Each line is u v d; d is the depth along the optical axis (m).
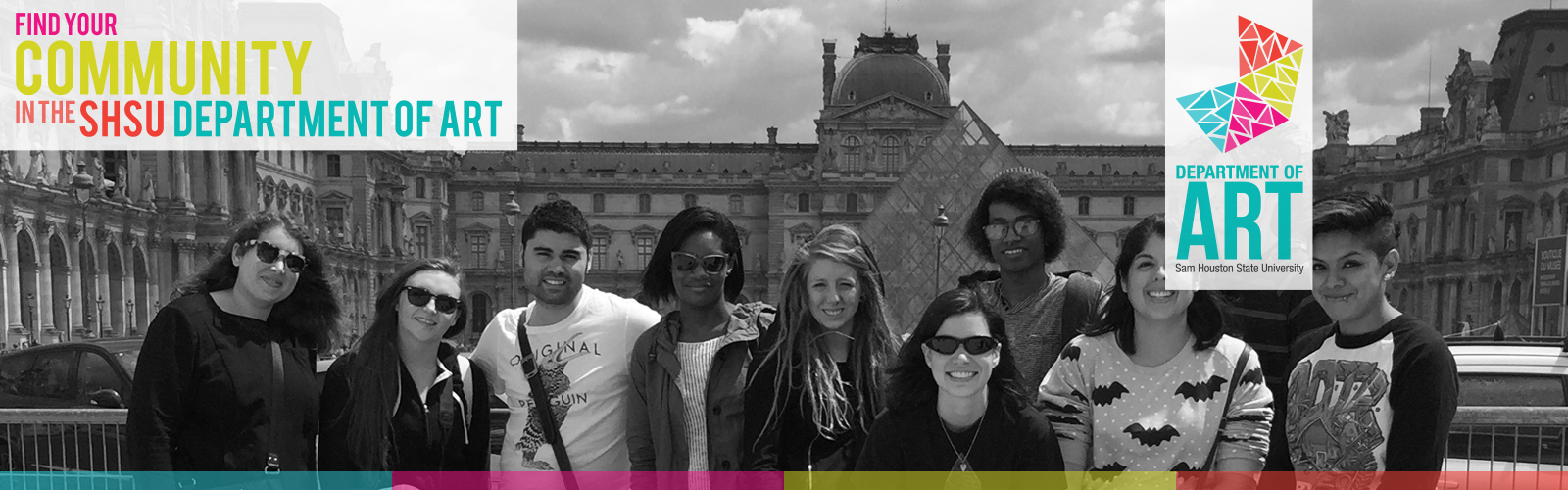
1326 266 5.29
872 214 83.12
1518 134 92.56
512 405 6.83
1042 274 6.96
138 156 64.88
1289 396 5.59
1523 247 88.50
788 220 133.12
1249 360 5.45
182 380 5.82
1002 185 6.84
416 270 6.28
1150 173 143.62
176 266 65.75
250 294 6.04
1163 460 5.31
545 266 6.58
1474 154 96.19
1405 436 4.99
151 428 5.71
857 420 5.87
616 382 6.71
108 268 59.03
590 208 136.62
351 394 6.23
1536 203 90.94
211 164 68.50
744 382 6.11
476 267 133.75
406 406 6.29
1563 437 7.43
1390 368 5.12
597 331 6.73
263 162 82.19
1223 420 5.37
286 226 6.14
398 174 113.19
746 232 136.50
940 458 5.32
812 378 5.78
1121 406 5.45
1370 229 5.22
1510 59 99.31
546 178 135.50
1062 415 5.61
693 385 6.26
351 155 98.81
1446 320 101.50
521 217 134.62
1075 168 145.12
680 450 6.25
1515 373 8.21
